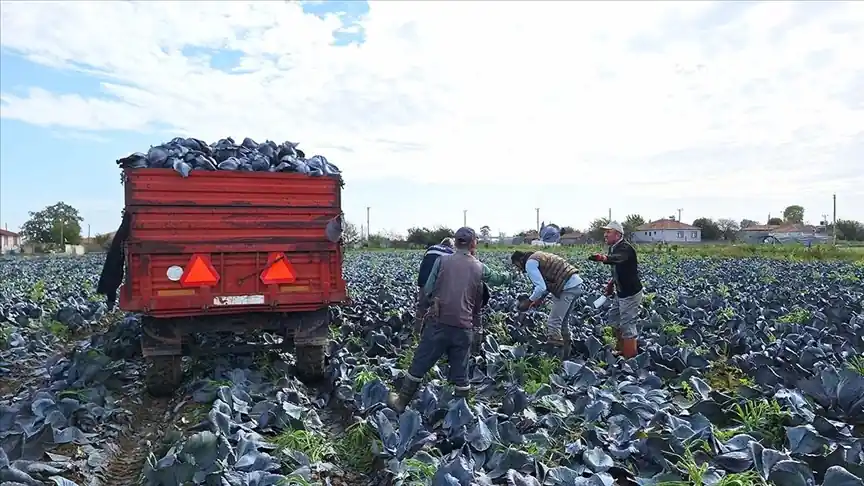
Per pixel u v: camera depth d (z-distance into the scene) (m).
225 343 10.41
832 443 5.24
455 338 6.98
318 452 5.94
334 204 8.23
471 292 7.07
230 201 7.80
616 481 5.14
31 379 9.69
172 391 8.24
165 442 6.22
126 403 7.97
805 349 8.26
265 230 7.95
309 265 8.20
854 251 44.66
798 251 43.41
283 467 5.48
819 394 6.77
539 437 5.84
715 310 13.73
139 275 7.50
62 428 6.42
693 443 5.31
